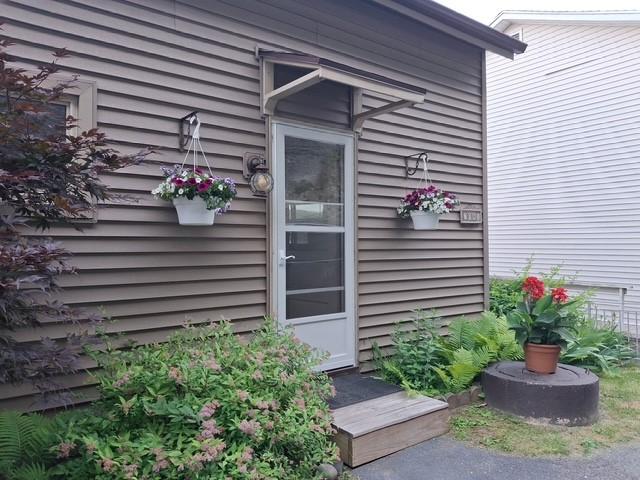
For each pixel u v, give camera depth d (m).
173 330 3.41
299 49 4.09
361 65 4.53
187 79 3.48
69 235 3.01
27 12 2.88
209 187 3.19
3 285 1.69
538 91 9.38
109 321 3.12
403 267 4.93
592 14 8.25
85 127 3.03
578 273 8.61
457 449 3.21
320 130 4.21
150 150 2.42
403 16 4.76
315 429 2.54
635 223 8.00
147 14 3.32
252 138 3.81
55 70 2.13
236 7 3.73
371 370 4.54
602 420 3.72
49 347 2.07
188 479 2.09
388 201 4.79
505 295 6.98
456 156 5.46
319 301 4.23
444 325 5.20
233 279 3.71
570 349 5.07
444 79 5.33
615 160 8.26
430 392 3.95
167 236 3.40
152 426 2.31
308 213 4.16
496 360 4.46
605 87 8.38
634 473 2.88
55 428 2.40
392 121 4.81
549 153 9.20
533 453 3.14
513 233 9.80
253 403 2.42
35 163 1.99
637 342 6.24
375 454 3.04
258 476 2.17
